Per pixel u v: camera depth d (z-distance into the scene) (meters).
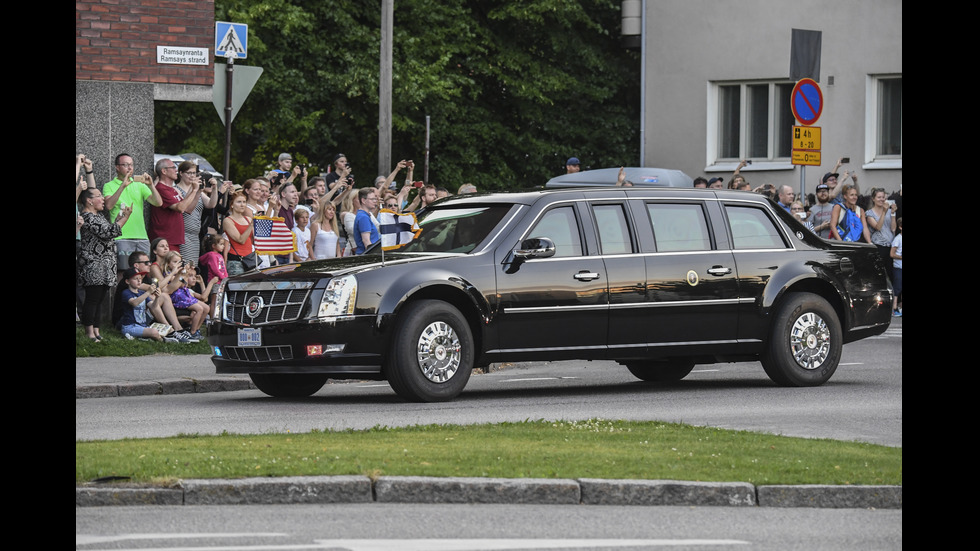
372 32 114.94
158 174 61.72
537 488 27.91
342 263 45.56
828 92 107.94
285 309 44.38
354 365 43.84
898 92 106.19
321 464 29.09
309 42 111.00
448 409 42.66
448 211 48.28
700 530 25.59
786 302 50.62
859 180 107.06
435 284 44.56
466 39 120.81
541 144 125.75
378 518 26.00
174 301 61.00
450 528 25.20
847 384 51.97
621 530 25.39
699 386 51.38
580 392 48.88
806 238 51.97
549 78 123.81
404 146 122.25
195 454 30.28
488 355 45.69
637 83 131.00
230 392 49.56
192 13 66.94
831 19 107.56
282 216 64.06
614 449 32.25
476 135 123.81
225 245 62.78
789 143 111.00
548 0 120.69
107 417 40.34
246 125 110.94
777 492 28.38
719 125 113.50
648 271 48.09
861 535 25.48
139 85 66.06
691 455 31.55
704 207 50.06
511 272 45.94
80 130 65.12
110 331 60.12
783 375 50.53
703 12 112.94
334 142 114.94
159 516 25.84
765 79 111.00
